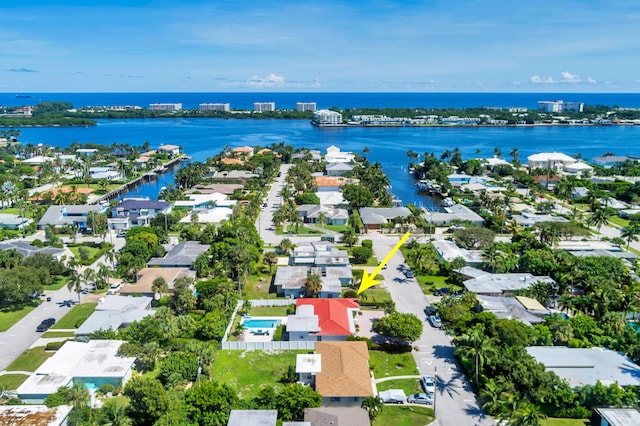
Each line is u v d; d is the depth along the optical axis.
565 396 90.38
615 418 85.31
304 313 124.06
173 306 136.00
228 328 121.75
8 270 138.12
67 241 194.88
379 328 116.44
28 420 80.81
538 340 111.06
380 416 91.06
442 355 111.94
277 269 156.75
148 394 86.31
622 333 113.25
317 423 84.81
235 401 89.19
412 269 162.75
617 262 151.38
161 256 170.75
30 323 126.19
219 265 154.38
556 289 137.25
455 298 130.50
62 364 101.19
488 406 90.19
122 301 131.62
